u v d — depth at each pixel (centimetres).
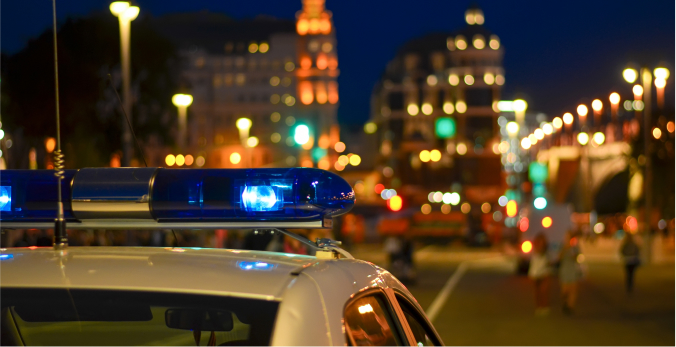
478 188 10919
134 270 219
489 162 10969
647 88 3612
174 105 2681
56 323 266
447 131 4853
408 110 13138
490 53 13525
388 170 13338
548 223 3055
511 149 10900
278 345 189
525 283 2670
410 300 319
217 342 254
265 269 225
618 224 7744
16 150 1368
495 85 13275
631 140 6222
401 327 279
